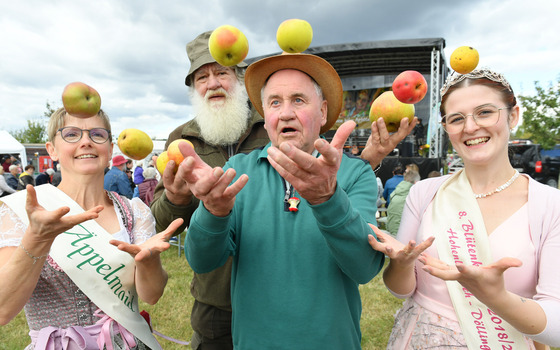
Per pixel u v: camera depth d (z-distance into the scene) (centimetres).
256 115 240
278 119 133
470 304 129
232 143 234
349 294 137
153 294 147
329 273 130
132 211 168
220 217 113
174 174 153
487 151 135
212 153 235
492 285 101
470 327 127
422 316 141
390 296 430
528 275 125
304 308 129
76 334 137
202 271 132
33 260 110
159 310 404
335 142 95
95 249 146
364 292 443
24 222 138
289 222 136
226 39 128
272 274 132
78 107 126
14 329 367
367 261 114
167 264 561
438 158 1216
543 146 1189
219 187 102
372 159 178
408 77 151
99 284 143
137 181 718
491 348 123
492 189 141
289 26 128
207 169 104
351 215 107
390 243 116
